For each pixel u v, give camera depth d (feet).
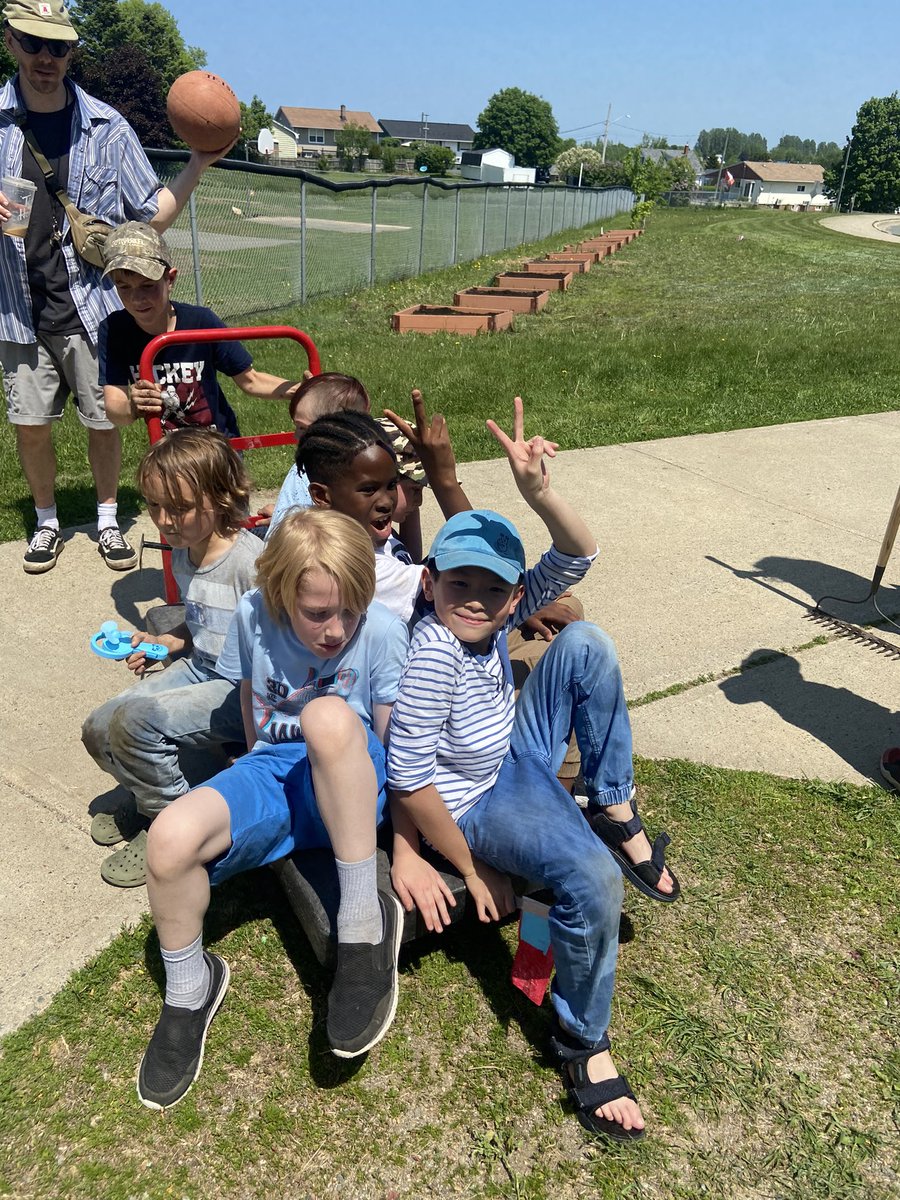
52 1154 6.04
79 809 9.01
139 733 7.56
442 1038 6.91
